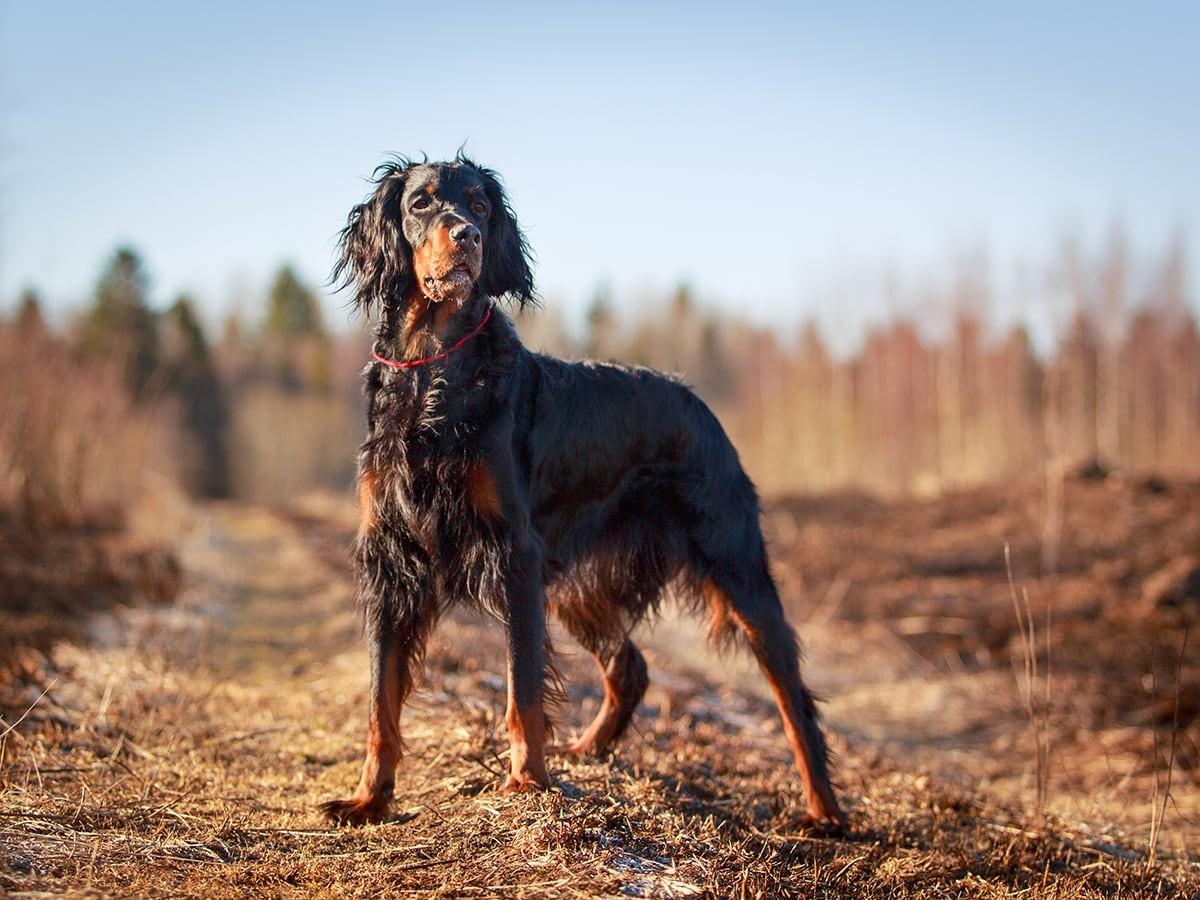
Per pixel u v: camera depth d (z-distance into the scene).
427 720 4.88
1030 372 32.69
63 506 13.41
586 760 4.49
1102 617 8.95
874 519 14.89
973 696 7.48
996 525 13.19
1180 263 32.00
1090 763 6.05
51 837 3.24
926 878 3.80
